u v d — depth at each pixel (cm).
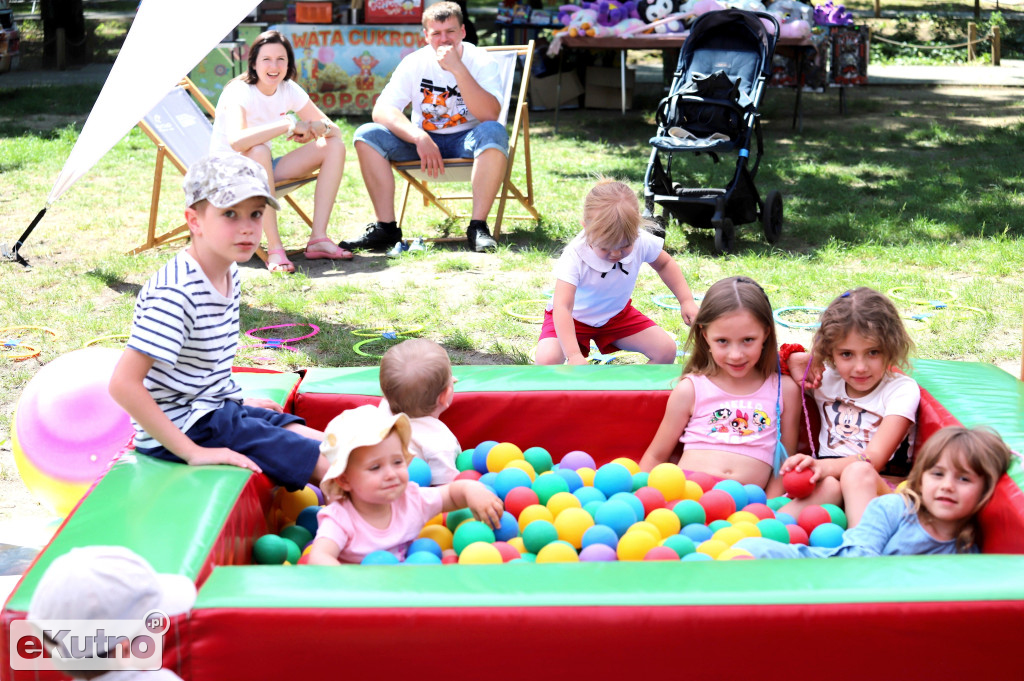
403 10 1418
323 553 283
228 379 323
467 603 224
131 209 919
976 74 1972
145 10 670
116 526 250
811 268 712
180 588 223
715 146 777
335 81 1430
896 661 227
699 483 358
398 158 783
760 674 227
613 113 1543
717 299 354
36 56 1988
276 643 223
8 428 462
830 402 369
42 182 1027
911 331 575
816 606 225
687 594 227
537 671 226
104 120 652
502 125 789
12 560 347
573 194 991
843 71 1500
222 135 725
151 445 301
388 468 290
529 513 327
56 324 598
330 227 866
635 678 227
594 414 386
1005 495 281
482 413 383
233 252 290
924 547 296
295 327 598
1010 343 561
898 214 884
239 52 1366
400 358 347
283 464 312
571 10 1434
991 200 934
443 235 834
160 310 285
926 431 349
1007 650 228
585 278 440
